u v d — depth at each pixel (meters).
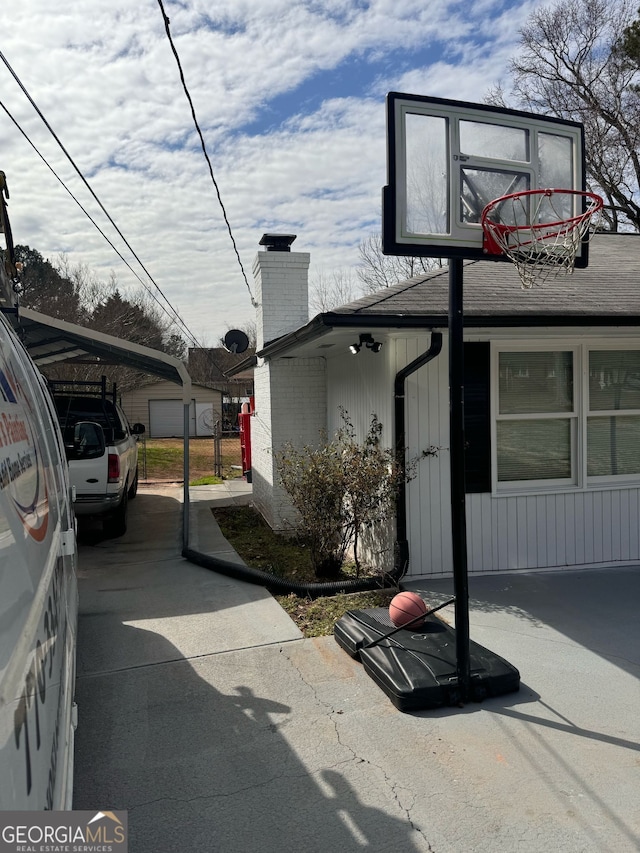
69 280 28.48
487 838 2.56
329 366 8.62
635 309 5.64
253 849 2.53
